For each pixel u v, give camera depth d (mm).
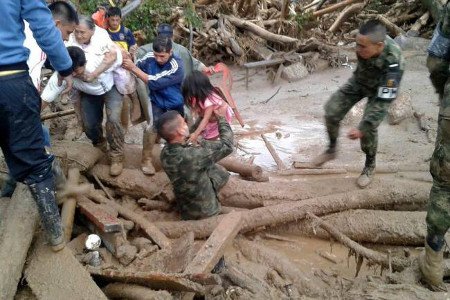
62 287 3121
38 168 3168
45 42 2936
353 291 3471
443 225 3230
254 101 8109
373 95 4254
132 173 4750
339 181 4609
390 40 4023
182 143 3973
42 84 5609
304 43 10031
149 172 4727
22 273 3289
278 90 8648
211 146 4023
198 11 10859
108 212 4012
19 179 3205
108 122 4570
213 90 4293
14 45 2893
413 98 7387
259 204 4492
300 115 7199
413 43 10102
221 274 3646
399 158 5402
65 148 4676
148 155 4754
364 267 3955
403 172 4867
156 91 4660
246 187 4555
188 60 5582
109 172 4750
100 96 4680
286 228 4336
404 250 3916
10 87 2891
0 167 4207
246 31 10508
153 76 4555
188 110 5035
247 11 11164
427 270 3410
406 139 5977
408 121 6461
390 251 4016
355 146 5898
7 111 2926
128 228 4070
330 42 10719
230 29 10414
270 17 11523
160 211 4598
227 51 10305
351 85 4332
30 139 3064
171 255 3717
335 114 4379
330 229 4105
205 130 4469
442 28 3438
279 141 6254
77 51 4012
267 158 5738
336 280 3752
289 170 5168
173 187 4160
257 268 3830
